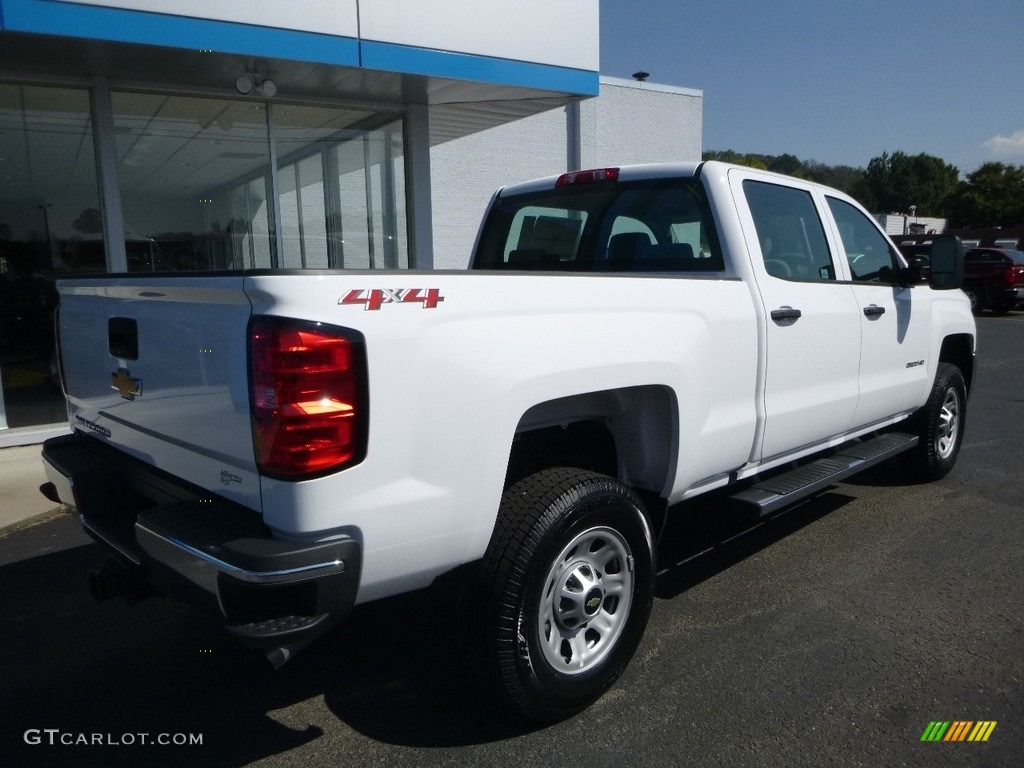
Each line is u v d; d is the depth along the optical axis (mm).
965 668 3240
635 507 2979
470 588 2641
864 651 3381
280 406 2172
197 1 6660
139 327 2816
